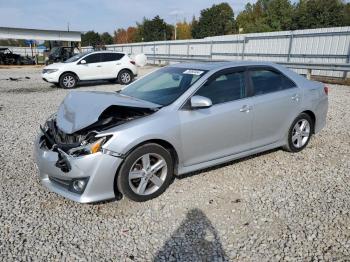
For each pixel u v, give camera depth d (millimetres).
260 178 4301
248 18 64375
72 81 13906
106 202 3715
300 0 49031
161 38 75688
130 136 3422
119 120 3646
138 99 4199
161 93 4219
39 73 21438
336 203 3660
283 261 2744
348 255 2811
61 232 3180
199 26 66750
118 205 3654
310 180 4246
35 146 3857
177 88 4152
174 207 3604
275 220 3334
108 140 3359
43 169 3605
